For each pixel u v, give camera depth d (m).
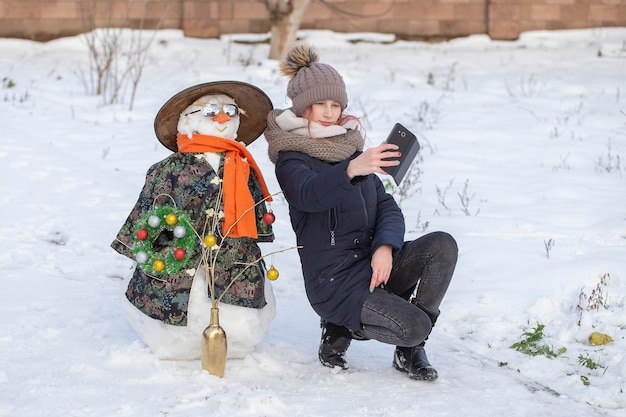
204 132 5.13
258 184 5.23
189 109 5.18
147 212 4.95
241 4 21.61
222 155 5.13
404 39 22.09
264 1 18.91
